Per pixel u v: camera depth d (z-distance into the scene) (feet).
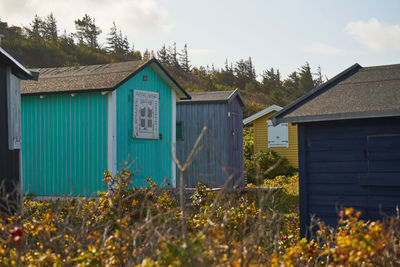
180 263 12.91
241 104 70.95
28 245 17.89
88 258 14.73
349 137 27.09
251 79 340.18
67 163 46.19
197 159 64.54
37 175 47.42
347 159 27.12
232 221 23.68
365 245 13.92
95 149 45.16
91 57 246.68
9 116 30.96
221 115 64.44
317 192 27.91
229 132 65.21
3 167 30.01
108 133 44.60
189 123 65.72
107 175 30.35
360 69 29.78
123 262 15.62
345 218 26.55
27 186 47.60
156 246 14.69
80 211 23.36
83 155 45.60
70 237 16.88
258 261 15.67
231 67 345.72
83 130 45.75
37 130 47.60
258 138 107.55
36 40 230.07
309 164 28.22
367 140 26.55
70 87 45.62
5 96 30.63
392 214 25.76
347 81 28.91
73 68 52.21
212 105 64.85
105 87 43.98
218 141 64.34
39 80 49.34
